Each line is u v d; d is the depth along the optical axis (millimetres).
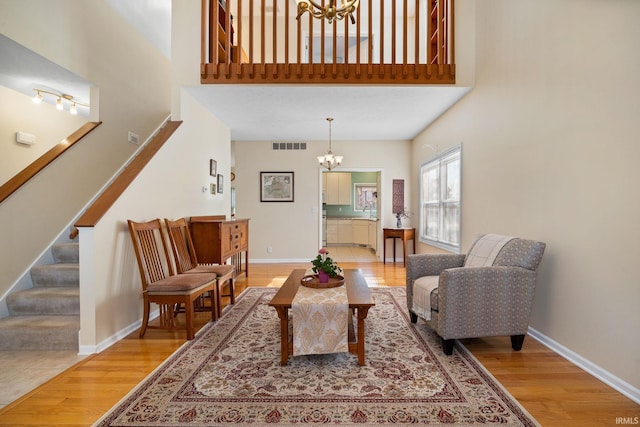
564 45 2180
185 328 2791
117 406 1669
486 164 3252
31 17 2688
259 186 6301
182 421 1554
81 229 2309
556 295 2287
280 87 3516
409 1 5203
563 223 2213
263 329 2771
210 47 3760
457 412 1613
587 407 1649
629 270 1727
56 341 2369
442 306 2207
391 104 4062
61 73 3125
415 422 1541
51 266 2828
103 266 2414
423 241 5508
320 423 1538
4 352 2334
